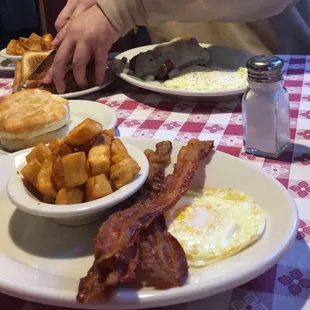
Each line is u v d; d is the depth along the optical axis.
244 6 1.47
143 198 0.70
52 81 1.36
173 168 0.78
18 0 2.64
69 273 0.62
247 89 0.92
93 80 1.42
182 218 0.65
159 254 0.55
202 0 1.42
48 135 1.02
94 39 1.35
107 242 0.55
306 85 1.29
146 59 1.41
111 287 0.51
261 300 0.56
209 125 1.11
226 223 0.63
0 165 0.83
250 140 0.94
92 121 0.70
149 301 0.51
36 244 0.68
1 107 1.08
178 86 1.27
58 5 2.59
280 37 2.05
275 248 0.57
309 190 0.79
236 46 2.06
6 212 0.75
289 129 0.95
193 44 1.45
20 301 0.59
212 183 0.76
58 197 0.66
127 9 1.41
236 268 0.54
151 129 1.11
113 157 0.70
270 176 0.71
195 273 0.55
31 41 1.74
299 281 0.59
